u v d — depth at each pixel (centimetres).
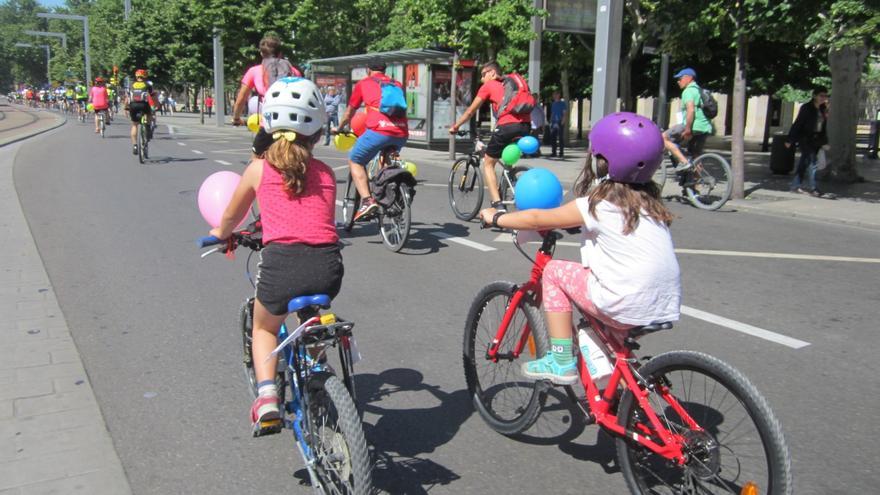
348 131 817
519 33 1606
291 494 307
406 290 613
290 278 278
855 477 324
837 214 1006
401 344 485
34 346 466
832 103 1387
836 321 542
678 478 280
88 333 494
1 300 563
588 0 1633
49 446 339
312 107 287
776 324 534
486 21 1612
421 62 2166
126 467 325
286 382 313
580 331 306
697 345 488
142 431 358
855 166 1397
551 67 2584
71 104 5612
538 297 340
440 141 2188
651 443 281
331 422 265
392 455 344
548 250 334
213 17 3188
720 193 1063
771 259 744
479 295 375
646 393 282
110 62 6072
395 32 3428
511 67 2212
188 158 1677
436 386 421
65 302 562
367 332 507
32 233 808
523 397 355
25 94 8638
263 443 351
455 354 469
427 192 1222
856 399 406
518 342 351
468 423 378
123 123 3444
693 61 2302
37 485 306
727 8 1116
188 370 434
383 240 799
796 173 1271
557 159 1934
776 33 1059
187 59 3709
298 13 3231
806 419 381
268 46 734
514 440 361
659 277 275
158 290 599
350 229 859
